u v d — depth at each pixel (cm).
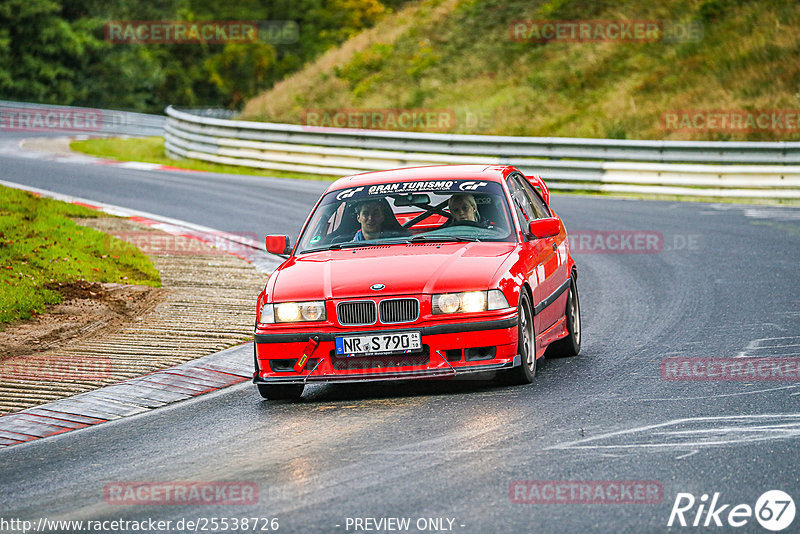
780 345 3059
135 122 14325
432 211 2955
